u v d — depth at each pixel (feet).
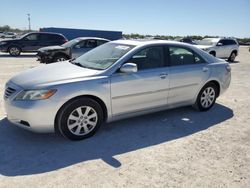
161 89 17.15
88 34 94.43
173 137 15.70
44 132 13.94
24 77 15.02
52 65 17.19
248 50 120.78
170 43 17.88
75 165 12.29
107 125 17.06
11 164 12.21
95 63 16.52
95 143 14.56
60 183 10.90
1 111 18.72
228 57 62.03
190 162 12.92
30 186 10.63
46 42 64.75
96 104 14.87
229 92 27.48
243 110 21.30
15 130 15.72
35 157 12.88
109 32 95.04
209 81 19.83
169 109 18.94
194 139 15.55
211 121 18.56
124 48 16.79
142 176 11.59
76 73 14.92
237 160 13.32
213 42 60.03
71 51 44.37
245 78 36.96
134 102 16.21
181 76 17.97
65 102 13.85
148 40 17.88
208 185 11.18
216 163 12.94
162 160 13.01
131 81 15.71
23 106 13.46
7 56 63.57
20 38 63.93
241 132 16.83
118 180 11.23
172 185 11.05
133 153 13.61
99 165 12.37
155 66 16.97
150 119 18.38
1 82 29.12
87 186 10.76
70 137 14.47
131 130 16.44
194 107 20.45
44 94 13.41
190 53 18.92
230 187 11.12
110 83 14.98
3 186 10.57
